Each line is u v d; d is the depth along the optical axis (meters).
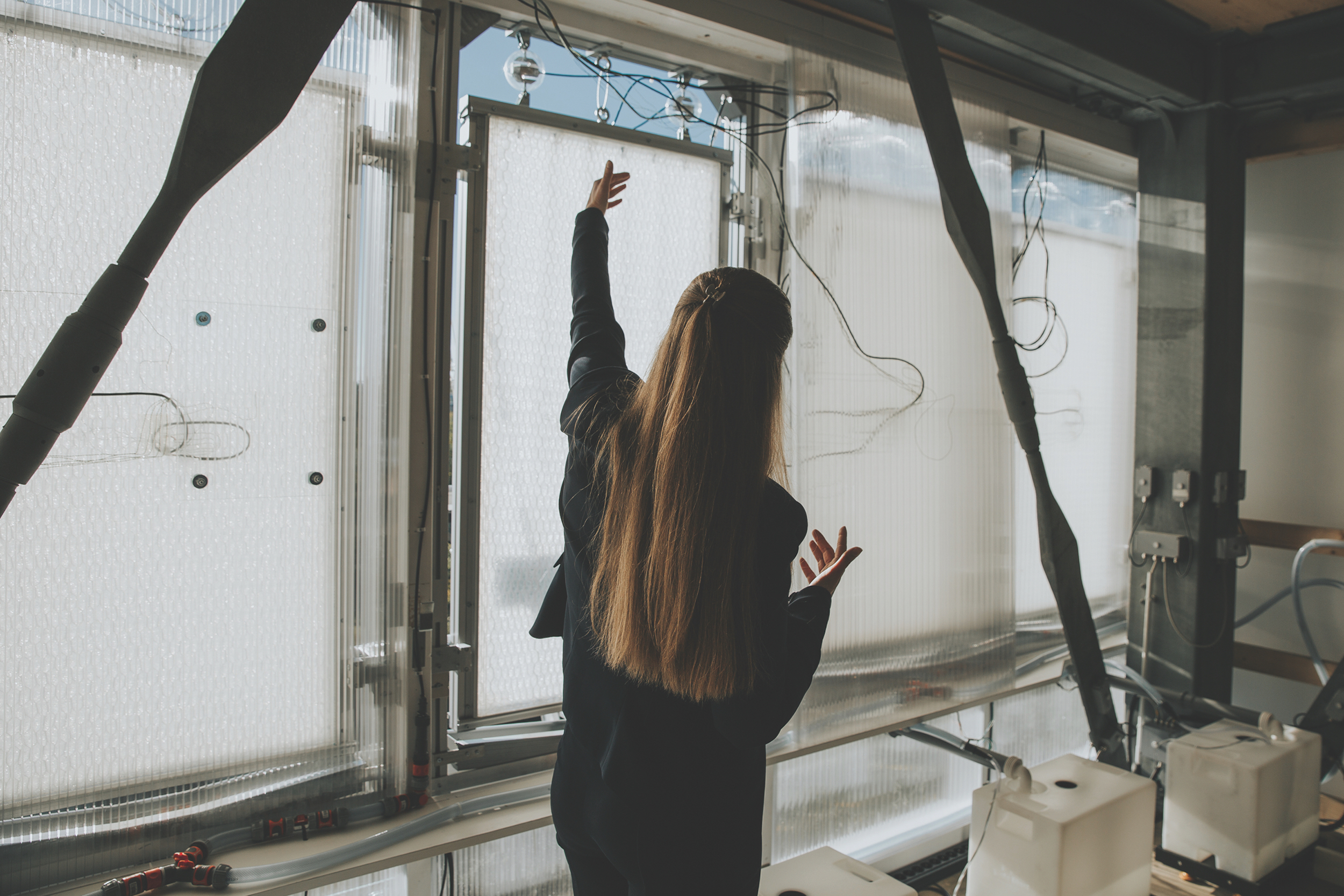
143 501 1.54
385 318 1.80
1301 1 2.68
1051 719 3.32
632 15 2.15
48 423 1.25
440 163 1.88
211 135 1.34
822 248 2.41
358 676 1.78
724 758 1.10
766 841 2.48
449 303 1.93
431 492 1.89
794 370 2.38
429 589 1.89
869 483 2.53
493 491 2.01
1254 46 2.98
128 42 1.52
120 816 1.53
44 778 1.47
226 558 1.63
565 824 1.16
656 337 2.25
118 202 1.51
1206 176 3.14
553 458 2.09
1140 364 3.36
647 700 1.07
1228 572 3.31
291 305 1.69
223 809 1.63
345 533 1.76
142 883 1.49
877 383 2.54
